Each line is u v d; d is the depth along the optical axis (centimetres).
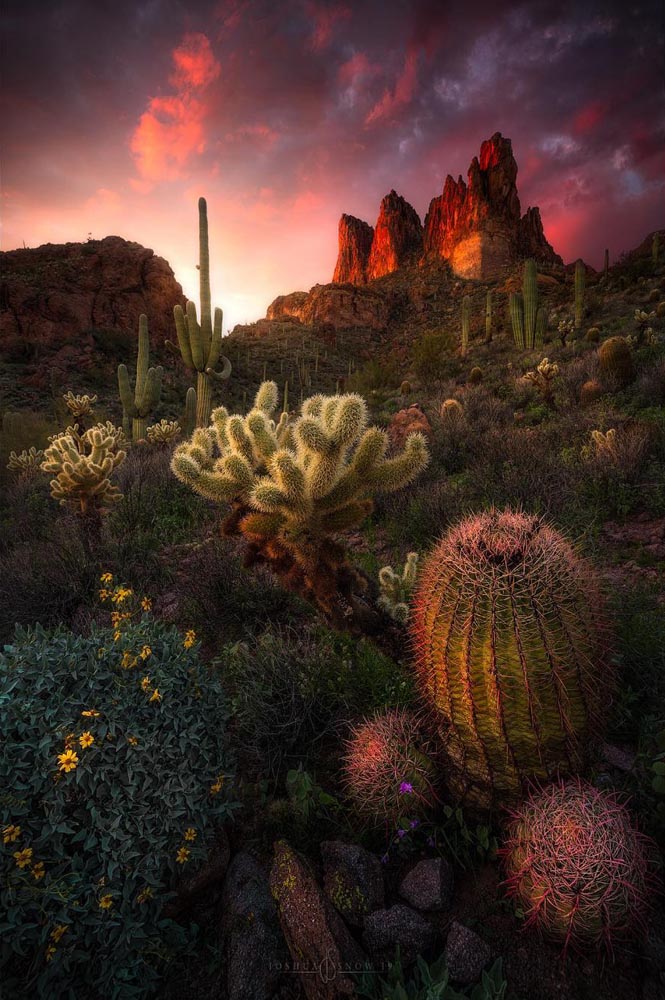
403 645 264
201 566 467
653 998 160
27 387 2970
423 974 163
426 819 215
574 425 867
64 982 175
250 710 278
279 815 231
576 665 183
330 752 278
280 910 187
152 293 4059
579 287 2797
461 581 189
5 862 175
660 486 565
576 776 199
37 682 213
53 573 485
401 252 13338
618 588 363
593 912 160
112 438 546
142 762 212
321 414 259
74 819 196
